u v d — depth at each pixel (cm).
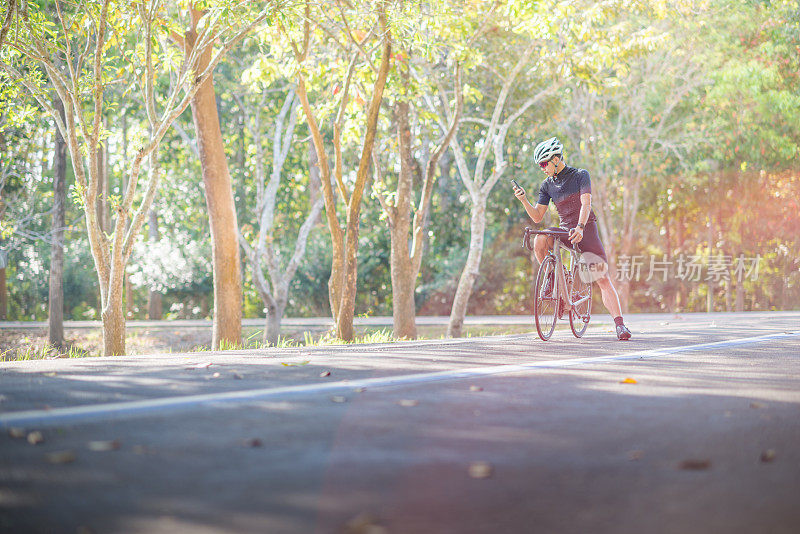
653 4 1769
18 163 2338
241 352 729
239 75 2309
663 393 460
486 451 316
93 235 1157
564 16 1406
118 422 365
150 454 306
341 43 1402
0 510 241
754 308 3441
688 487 271
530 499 256
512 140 2525
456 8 1474
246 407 404
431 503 251
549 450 319
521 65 1811
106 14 1076
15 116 1295
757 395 457
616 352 706
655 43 1734
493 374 538
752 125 2661
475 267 1922
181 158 2892
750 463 303
